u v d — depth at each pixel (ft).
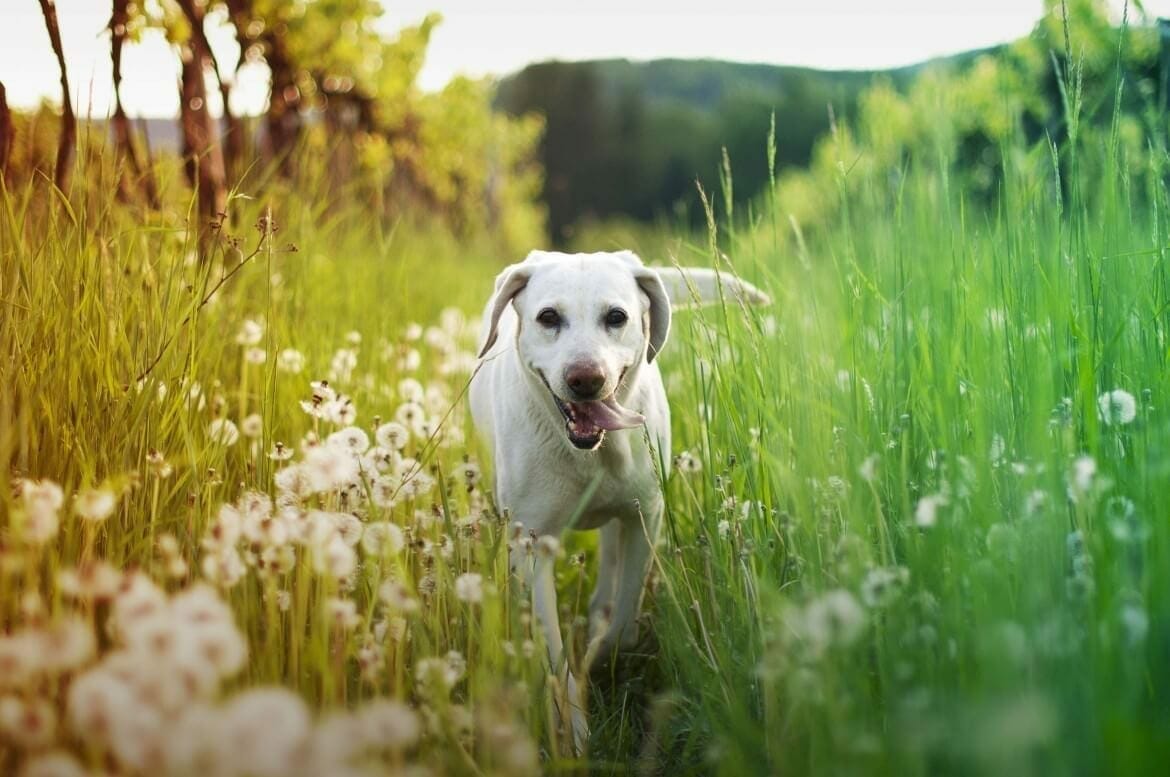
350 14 31.71
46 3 13.07
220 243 13.11
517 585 10.16
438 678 7.98
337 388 14.56
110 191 12.57
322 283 18.10
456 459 14.67
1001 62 22.74
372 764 6.20
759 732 8.73
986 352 10.08
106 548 9.50
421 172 48.55
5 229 11.67
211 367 13.34
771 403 11.12
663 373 18.54
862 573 8.09
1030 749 5.93
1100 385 10.11
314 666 8.48
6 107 13.24
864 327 11.71
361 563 10.39
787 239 15.61
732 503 10.69
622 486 12.31
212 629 5.99
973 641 7.34
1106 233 10.94
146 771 5.53
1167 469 7.79
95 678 5.61
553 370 11.62
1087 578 7.41
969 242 11.93
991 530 7.88
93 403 10.61
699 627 10.42
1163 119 13.26
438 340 19.34
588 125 143.84
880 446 9.98
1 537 8.35
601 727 10.32
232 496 11.62
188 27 17.97
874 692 8.16
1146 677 7.00
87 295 11.18
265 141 29.84
